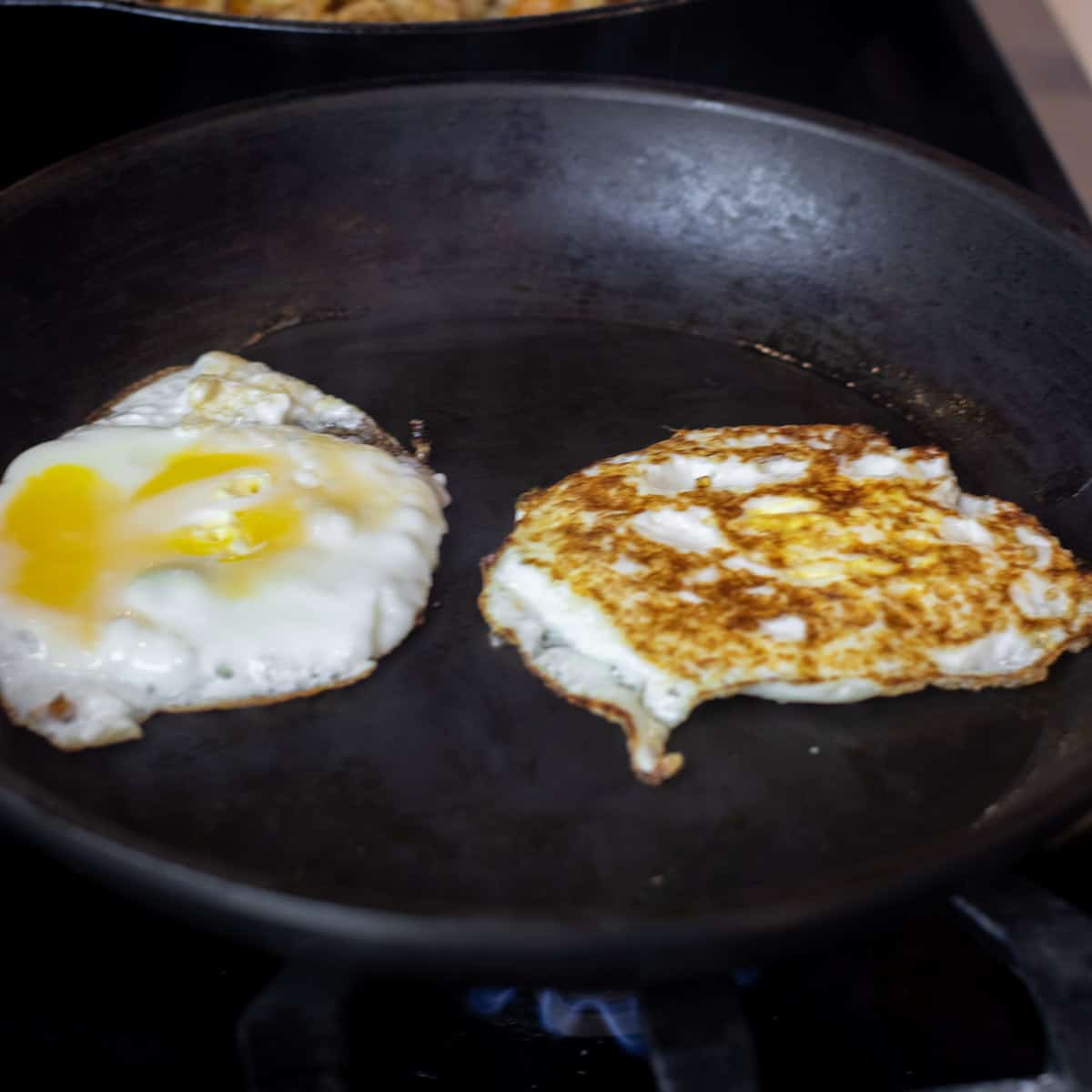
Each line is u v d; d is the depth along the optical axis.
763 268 0.41
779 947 0.25
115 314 0.38
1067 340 0.36
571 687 0.32
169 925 0.32
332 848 0.29
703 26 0.41
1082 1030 0.27
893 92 0.52
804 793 0.31
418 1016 0.31
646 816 0.30
